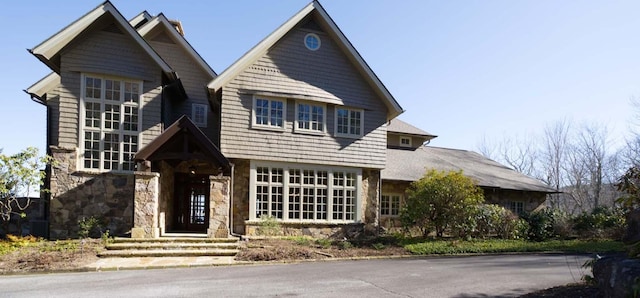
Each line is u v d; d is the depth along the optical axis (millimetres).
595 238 16859
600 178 34062
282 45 14961
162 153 12492
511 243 14578
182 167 15672
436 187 14445
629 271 5250
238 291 7035
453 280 8305
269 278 8242
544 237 16703
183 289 7137
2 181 11273
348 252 11969
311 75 15273
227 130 14031
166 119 15039
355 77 16062
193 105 16750
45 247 10625
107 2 13133
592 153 35625
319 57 15484
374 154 16156
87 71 13297
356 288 7430
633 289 4797
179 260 10219
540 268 10023
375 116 16359
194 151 13312
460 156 24328
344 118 15867
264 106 14656
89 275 8422
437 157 22609
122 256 10430
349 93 15875
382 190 18062
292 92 14828
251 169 14273
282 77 14828
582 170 36156
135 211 11922
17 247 10562
